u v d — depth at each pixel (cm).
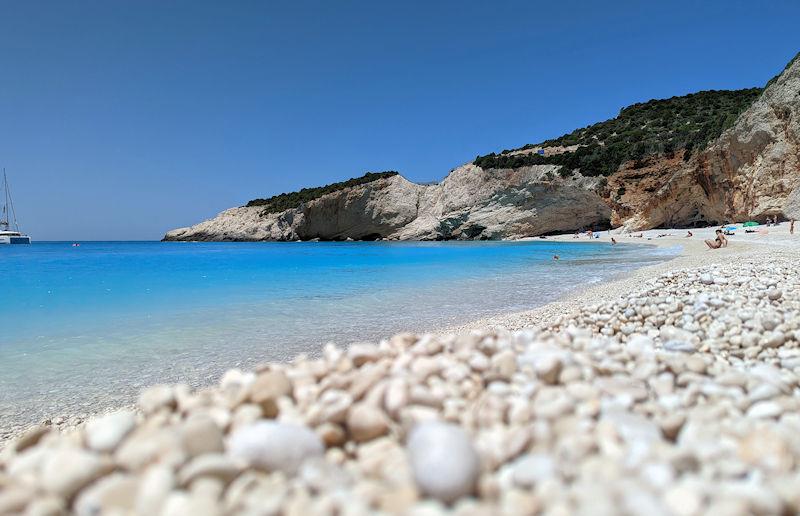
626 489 141
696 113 5625
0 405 453
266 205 8800
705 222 4503
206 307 974
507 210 6003
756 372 301
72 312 922
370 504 149
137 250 4606
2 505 153
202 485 156
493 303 988
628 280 1230
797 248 1473
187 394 261
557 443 185
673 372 294
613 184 5162
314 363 312
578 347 360
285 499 150
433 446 161
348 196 7238
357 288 1275
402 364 287
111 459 183
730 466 161
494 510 134
